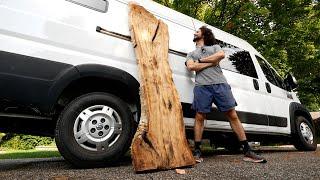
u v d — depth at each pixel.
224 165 3.66
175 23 4.57
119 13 3.86
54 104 3.16
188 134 4.66
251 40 8.18
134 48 3.75
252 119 5.18
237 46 5.54
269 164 3.77
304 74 11.04
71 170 3.22
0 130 3.51
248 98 5.20
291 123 6.10
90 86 3.62
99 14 3.65
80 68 3.32
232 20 8.20
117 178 2.79
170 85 3.84
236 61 5.32
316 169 3.38
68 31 3.34
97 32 3.57
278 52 8.91
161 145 3.34
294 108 6.25
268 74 6.02
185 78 4.38
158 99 3.58
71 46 3.34
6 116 3.12
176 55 4.37
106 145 3.37
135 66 3.79
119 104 3.49
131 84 3.68
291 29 8.52
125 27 3.85
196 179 2.78
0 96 2.91
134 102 3.84
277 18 8.55
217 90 4.02
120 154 3.45
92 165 3.30
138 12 3.95
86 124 3.30
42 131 3.72
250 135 5.50
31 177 2.84
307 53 10.09
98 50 3.52
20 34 3.05
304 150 6.39
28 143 16.17
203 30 4.29
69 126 3.23
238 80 5.15
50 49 3.19
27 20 3.11
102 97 3.40
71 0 3.46
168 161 3.32
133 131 3.59
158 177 2.86
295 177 2.89
